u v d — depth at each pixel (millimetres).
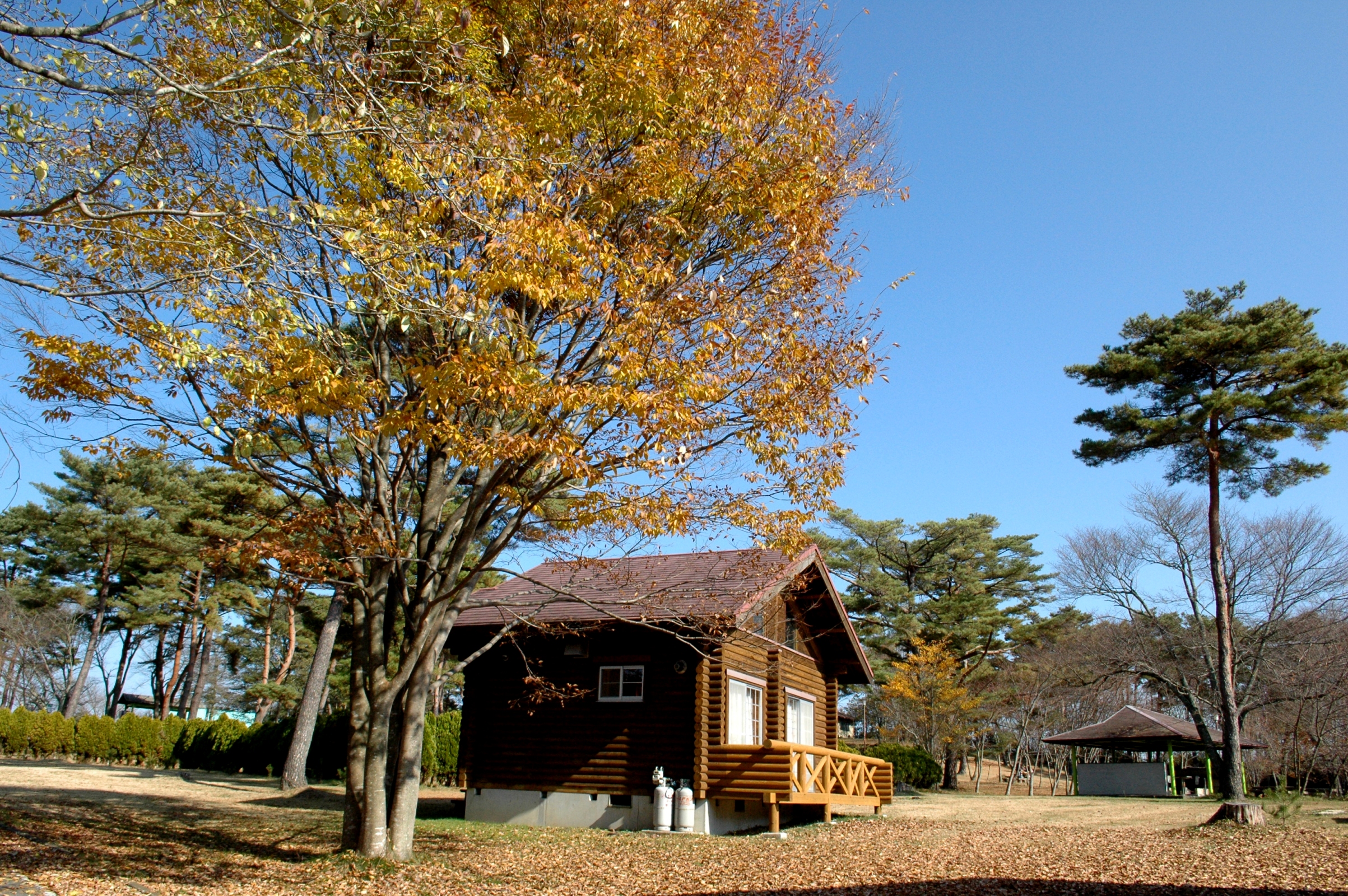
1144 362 21062
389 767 14961
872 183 10414
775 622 18766
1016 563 43375
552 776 16047
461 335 8953
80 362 8445
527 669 15852
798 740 19609
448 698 41625
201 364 8703
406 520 11578
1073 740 33969
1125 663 31250
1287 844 13172
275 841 12305
